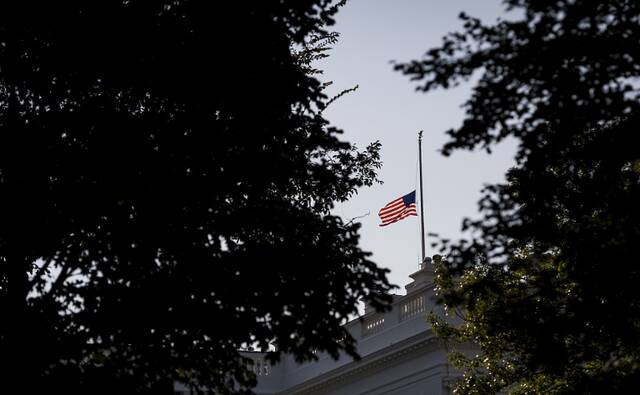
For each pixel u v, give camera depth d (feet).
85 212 180.75
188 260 181.78
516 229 192.03
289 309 185.47
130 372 193.06
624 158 171.42
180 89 191.11
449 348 440.04
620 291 199.52
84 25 186.50
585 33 159.53
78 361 181.98
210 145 189.37
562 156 175.42
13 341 173.27
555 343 214.28
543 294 216.13
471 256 196.54
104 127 184.24
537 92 164.55
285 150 199.62
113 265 181.47
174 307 178.50
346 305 188.85
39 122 184.55
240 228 192.03
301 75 199.52
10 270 182.50
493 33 162.71
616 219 187.83
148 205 182.29
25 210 178.29
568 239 201.67
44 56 187.52
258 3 193.88
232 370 213.25
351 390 531.91
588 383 200.64
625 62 158.61
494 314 230.07
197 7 192.34
